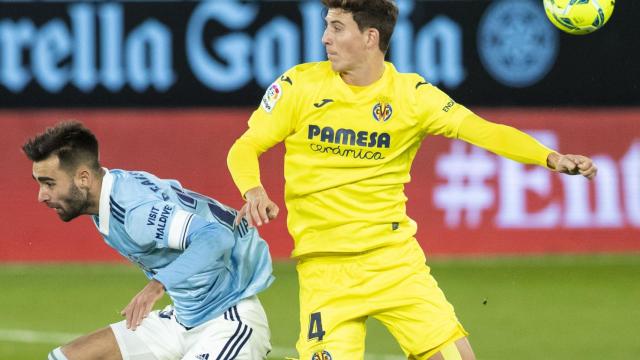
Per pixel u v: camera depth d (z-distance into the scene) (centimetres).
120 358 2039
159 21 4575
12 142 4562
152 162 4584
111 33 4575
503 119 4603
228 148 4600
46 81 4575
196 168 4588
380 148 2048
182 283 1925
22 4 4544
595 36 4606
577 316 3688
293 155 2088
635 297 3959
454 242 4594
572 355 3194
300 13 4547
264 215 1942
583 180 4600
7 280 4303
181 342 2030
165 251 1934
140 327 2044
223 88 4600
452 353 2066
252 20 4566
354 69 2028
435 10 4547
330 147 2053
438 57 4559
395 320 2092
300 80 2059
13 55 4556
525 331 3491
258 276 2031
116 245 1942
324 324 2081
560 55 4603
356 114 2038
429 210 4600
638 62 4606
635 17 4594
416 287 2077
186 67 4588
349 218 2055
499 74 4588
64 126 1889
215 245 1830
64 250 4581
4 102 4569
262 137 2061
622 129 4622
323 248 2072
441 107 2050
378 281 2066
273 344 3297
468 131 2033
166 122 4603
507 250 4600
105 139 4581
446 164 4603
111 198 1895
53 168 1880
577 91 4616
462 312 3750
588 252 4594
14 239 4556
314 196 2073
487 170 4603
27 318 3684
